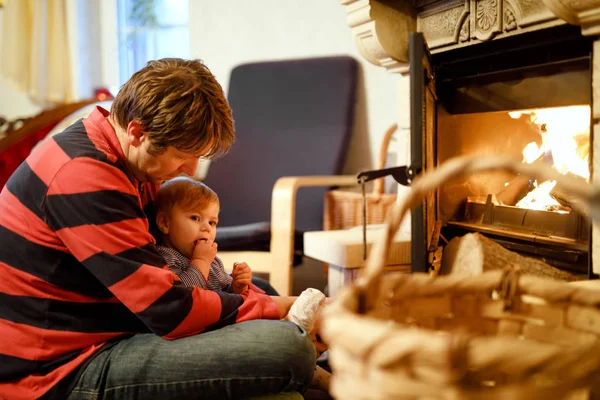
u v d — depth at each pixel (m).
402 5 1.97
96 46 3.79
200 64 1.26
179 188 1.44
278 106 2.91
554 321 0.90
